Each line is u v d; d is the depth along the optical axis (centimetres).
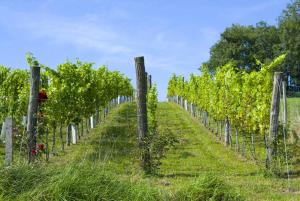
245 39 7819
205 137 2514
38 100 1398
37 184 868
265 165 1477
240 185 1212
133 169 1454
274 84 1527
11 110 2103
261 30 8019
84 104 2266
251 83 1891
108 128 2783
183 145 2223
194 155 1934
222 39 8056
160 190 925
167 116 3706
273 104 1520
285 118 2077
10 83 2225
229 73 2191
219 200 895
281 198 1058
